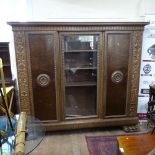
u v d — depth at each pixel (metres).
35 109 2.50
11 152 1.07
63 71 2.44
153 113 2.67
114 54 2.43
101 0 2.78
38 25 2.20
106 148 2.31
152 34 2.74
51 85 2.45
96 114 2.68
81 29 2.29
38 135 1.33
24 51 2.27
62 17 2.77
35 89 2.43
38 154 2.23
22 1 2.68
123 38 2.39
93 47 2.54
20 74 2.34
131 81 2.55
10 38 2.81
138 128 2.81
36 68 2.36
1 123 1.27
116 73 2.49
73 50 2.51
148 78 2.90
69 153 2.24
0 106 1.19
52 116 2.56
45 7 2.72
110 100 2.60
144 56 2.82
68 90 2.76
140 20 2.85
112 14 2.83
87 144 2.41
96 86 2.63
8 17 2.74
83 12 2.79
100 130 2.77
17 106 2.72
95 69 2.66
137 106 2.81
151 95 2.71
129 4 2.82
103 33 2.35
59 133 2.70
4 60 2.81
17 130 1.21
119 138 1.66
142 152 1.47
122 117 2.69
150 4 2.83
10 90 2.20
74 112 2.75
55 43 2.30
